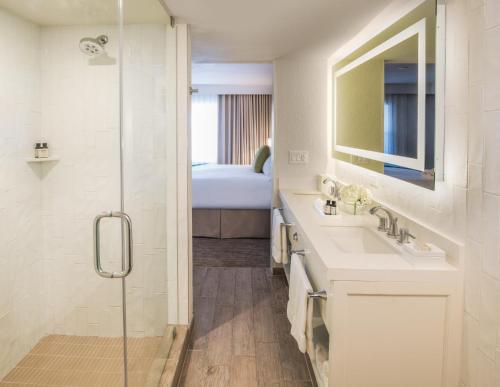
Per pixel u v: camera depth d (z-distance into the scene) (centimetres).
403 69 225
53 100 141
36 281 134
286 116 413
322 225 259
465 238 170
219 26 284
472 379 165
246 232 586
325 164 418
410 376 178
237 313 341
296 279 216
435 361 177
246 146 916
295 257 236
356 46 323
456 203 177
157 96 243
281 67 407
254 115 912
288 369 259
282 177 418
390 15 254
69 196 146
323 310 195
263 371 257
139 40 202
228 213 586
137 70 199
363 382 178
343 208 291
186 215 290
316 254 200
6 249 125
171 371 241
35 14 133
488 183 152
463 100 170
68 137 147
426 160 197
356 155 318
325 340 220
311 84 410
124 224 176
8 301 125
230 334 304
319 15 258
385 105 255
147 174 218
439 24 184
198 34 305
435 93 187
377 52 269
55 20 139
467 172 168
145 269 210
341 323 176
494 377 149
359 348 177
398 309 175
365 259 186
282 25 281
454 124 178
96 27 158
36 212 136
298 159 416
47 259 138
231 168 729
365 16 260
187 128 287
